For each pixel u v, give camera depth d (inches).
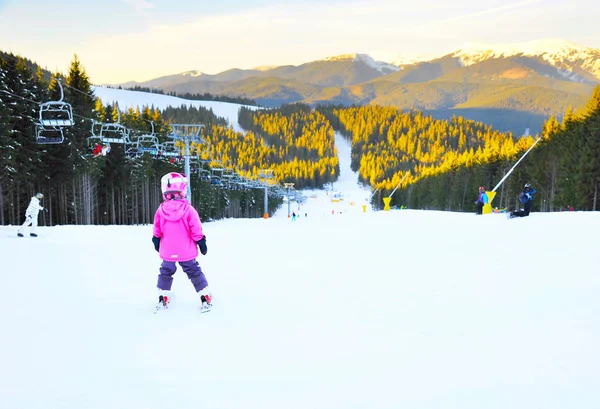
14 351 130.6
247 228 855.1
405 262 290.8
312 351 129.6
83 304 188.1
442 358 119.7
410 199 4707.2
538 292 182.9
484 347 125.6
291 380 109.7
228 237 565.0
